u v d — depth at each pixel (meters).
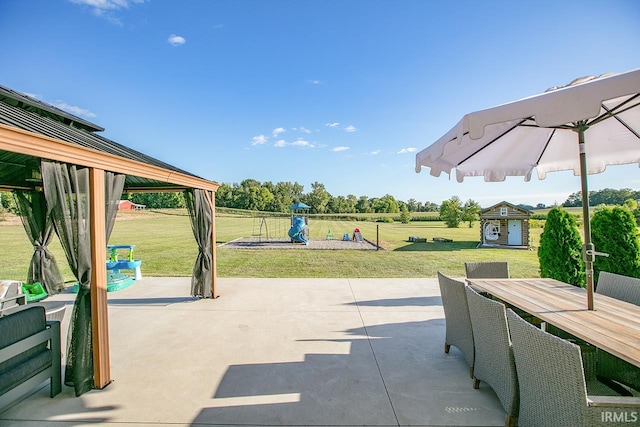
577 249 4.62
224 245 15.41
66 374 2.78
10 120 2.28
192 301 5.55
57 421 2.32
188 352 3.48
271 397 2.60
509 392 2.13
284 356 3.38
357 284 6.86
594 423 1.39
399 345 3.65
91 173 2.74
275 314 4.82
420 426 2.21
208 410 2.43
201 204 5.61
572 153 3.55
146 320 4.56
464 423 2.24
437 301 5.54
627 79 1.54
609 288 3.07
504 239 15.24
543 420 1.67
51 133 2.55
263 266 9.69
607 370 2.20
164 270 8.83
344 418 2.31
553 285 3.33
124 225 27.38
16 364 2.35
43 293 5.45
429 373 2.98
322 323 4.41
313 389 2.72
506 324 2.14
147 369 3.11
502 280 3.61
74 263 2.66
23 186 5.58
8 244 14.60
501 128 2.89
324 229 28.88
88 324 2.75
